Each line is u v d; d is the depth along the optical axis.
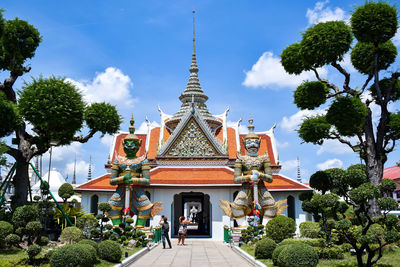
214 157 31.84
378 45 19.20
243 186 23.92
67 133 21.23
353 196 12.79
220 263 16.22
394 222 12.19
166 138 36.88
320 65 19.55
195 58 43.06
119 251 15.33
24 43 21.48
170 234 29.16
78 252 12.31
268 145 37.69
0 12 20.28
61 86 20.62
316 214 17.61
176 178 29.70
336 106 18.36
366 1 18.14
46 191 22.30
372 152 19.53
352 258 15.69
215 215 28.92
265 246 15.76
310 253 12.20
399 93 21.73
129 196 23.05
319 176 19.27
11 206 20.23
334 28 18.30
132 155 24.41
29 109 19.31
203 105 40.22
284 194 30.56
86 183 30.42
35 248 13.70
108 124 24.33
